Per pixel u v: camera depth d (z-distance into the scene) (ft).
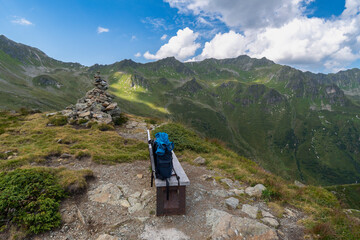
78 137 35.47
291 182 30.30
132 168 24.91
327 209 19.47
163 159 14.76
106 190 18.42
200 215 15.78
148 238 12.80
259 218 15.89
